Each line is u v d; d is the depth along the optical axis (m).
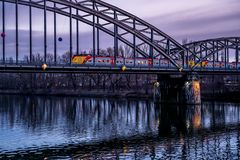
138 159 45.03
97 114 92.31
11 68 73.75
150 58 103.75
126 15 101.06
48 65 78.00
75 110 102.25
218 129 67.12
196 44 122.62
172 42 111.75
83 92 172.38
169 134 62.19
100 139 57.81
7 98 155.00
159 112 95.56
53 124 74.31
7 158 45.81
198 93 114.69
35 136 60.34
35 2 84.62
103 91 169.50
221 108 103.12
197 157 45.53
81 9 92.75
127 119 82.25
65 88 195.12
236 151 48.78
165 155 46.75
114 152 48.66
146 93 153.88
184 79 115.19
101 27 98.19
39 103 126.19
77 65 83.44
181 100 115.69
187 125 72.38
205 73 120.12
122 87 180.25
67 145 53.31
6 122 76.88
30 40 82.38
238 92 133.50
